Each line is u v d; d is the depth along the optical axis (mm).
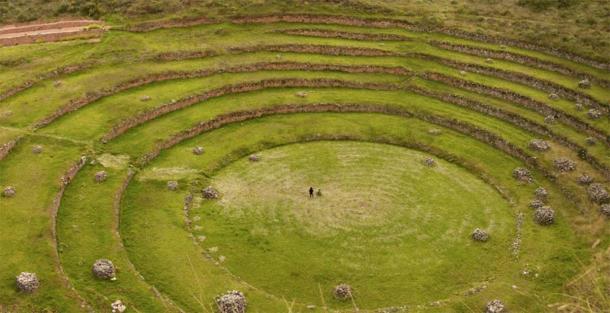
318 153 60156
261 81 70188
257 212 50344
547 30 77250
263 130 63219
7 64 68250
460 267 44062
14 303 36000
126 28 78562
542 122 61656
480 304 39312
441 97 69062
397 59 76188
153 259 43219
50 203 46188
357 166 57906
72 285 38531
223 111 64750
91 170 52531
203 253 44438
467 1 90625
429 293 41406
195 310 38156
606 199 49188
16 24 81500
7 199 46188
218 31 79438
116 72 68938
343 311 39062
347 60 75500
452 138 62094
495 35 78125
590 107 63125
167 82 69312
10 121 57438
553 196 52062
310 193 52219
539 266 43500
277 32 80625
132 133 59344
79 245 43000
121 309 36844
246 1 84750
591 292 30250
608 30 74938
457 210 51188
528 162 56781
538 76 69375
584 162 55406
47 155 52875
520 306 38906
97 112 61250
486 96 68375
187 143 59969
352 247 46188
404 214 50469
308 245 46344
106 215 46719
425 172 57031
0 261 39469
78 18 82500
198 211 50312
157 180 53375
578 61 71125
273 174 56250
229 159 58250
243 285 40906
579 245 45500
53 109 59906
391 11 85250
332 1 85750
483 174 56219
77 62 69375
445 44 78062
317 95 69312
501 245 46469
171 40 77062
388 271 43625
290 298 40656
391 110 67125
